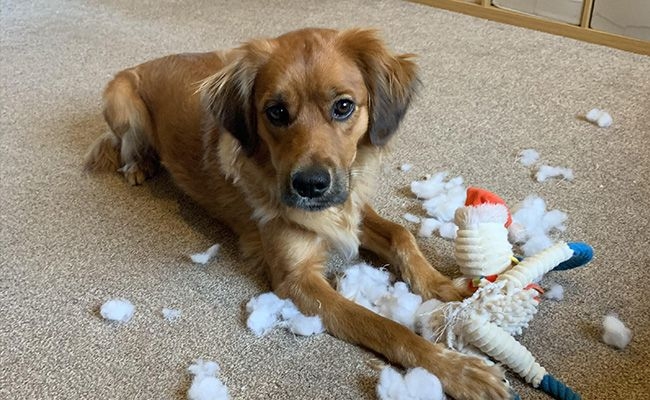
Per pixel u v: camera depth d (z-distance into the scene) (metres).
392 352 0.54
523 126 0.87
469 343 0.54
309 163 0.56
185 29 1.19
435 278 0.61
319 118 0.57
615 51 1.05
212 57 0.79
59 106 0.98
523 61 1.04
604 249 0.66
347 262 0.68
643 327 0.57
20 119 0.95
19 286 0.67
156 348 0.59
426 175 0.79
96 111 0.96
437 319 0.56
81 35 1.19
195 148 0.73
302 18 1.21
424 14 1.22
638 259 0.65
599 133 0.85
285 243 0.62
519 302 0.54
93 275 0.68
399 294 0.61
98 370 0.57
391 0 1.28
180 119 0.75
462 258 0.58
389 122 0.62
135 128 0.81
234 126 0.62
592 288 0.61
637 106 0.90
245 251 0.69
